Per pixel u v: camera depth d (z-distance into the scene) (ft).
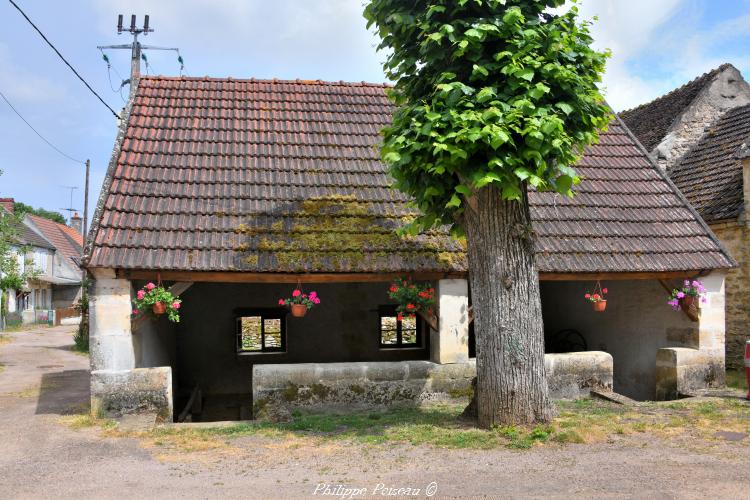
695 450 19.94
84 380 40.01
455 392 28.91
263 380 27.30
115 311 26.30
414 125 22.00
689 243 32.42
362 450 20.74
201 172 31.99
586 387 30.30
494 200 22.56
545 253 30.07
